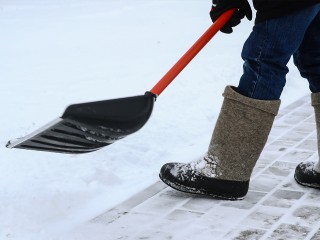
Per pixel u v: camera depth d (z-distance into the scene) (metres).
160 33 9.84
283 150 4.12
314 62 3.26
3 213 3.12
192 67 6.90
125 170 3.89
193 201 3.33
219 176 3.30
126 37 9.52
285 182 3.57
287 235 2.88
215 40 9.04
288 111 5.11
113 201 3.38
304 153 4.05
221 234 2.91
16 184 3.56
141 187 3.57
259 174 3.71
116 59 7.91
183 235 2.91
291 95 5.74
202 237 2.88
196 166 3.36
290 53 3.09
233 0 3.15
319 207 3.21
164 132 4.64
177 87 5.98
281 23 3.00
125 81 6.61
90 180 3.63
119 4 13.00
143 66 7.41
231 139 3.25
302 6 2.96
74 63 7.71
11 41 9.31
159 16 11.55
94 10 12.28
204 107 5.34
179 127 4.79
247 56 3.13
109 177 3.64
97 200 3.41
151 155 4.13
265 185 3.54
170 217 3.12
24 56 8.22
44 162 3.93
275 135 4.46
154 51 8.39
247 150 3.25
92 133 2.67
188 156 4.15
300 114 5.01
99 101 2.63
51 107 5.60
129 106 2.70
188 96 5.66
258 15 3.07
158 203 3.31
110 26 10.55
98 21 11.06
